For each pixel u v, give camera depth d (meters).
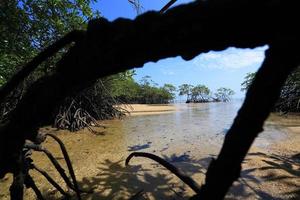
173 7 0.68
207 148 7.71
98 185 4.80
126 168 5.75
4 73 5.78
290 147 7.49
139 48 0.72
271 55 0.61
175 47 0.69
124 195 4.39
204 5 0.63
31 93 0.89
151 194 4.41
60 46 0.91
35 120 0.91
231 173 0.67
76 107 13.52
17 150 0.98
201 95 84.75
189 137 10.03
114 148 8.47
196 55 0.70
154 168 5.62
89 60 0.78
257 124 0.64
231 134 0.67
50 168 6.06
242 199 4.18
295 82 17.77
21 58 6.28
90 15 7.37
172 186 4.66
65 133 11.65
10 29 5.90
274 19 0.58
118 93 22.75
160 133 11.52
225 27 0.63
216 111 28.94
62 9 6.73
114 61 0.76
